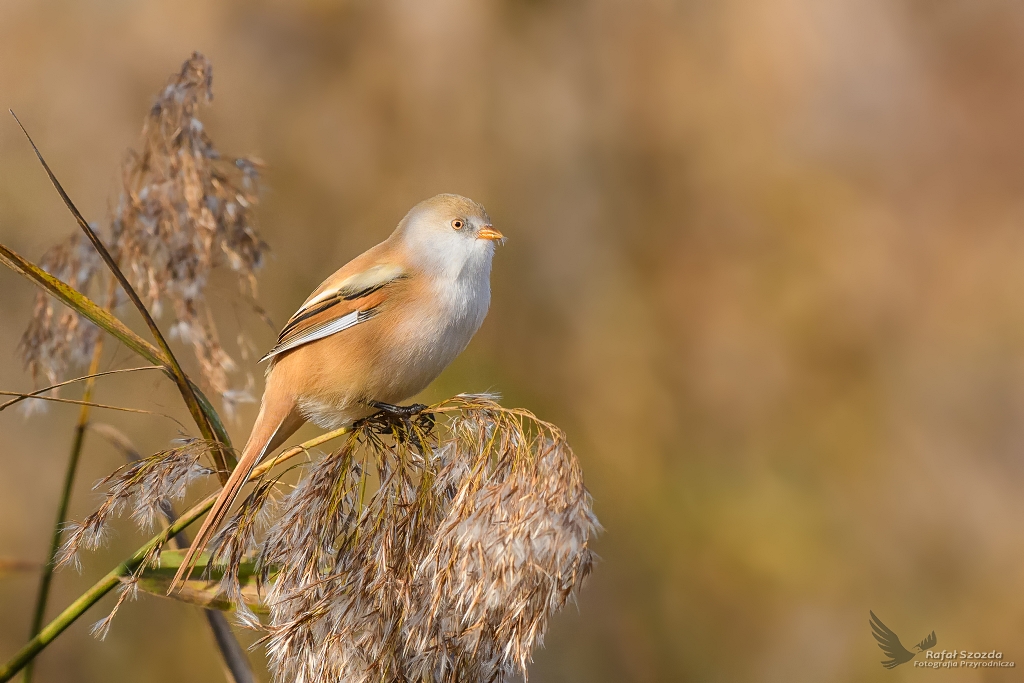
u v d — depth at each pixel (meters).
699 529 11.99
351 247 13.18
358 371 6.48
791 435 12.76
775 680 11.03
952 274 13.62
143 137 6.06
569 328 13.48
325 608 4.40
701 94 14.56
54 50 12.77
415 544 4.61
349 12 13.98
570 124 14.50
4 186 11.27
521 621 4.36
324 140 13.60
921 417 12.80
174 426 9.02
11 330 10.04
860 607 11.44
